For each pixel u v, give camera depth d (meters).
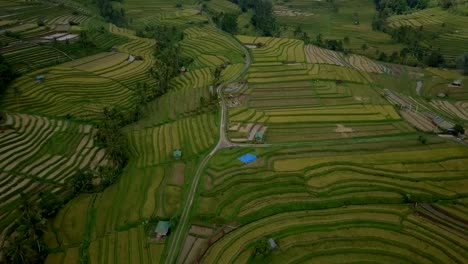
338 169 70.38
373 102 102.50
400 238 54.72
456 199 63.16
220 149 78.38
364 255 51.88
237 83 114.38
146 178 70.44
